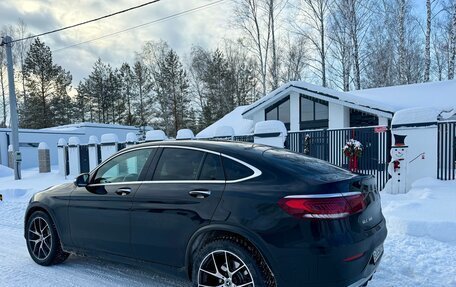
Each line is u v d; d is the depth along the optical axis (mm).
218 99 43719
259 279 3258
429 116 9711
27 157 30688
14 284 4480
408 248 5422
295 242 3109
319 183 3270
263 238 3201
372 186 3844
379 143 10891
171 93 47156
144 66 50500
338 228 3135
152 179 4164
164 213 3859
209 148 3951
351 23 27531
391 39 28641
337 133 12016
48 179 19109
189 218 3662
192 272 3674
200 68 46156
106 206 4395
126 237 4203
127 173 4492
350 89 30047
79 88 54594
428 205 7301
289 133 13125
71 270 4969
